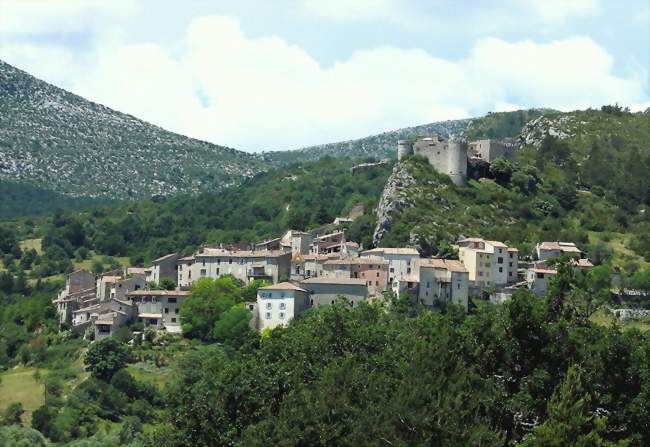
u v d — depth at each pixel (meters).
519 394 128.25
